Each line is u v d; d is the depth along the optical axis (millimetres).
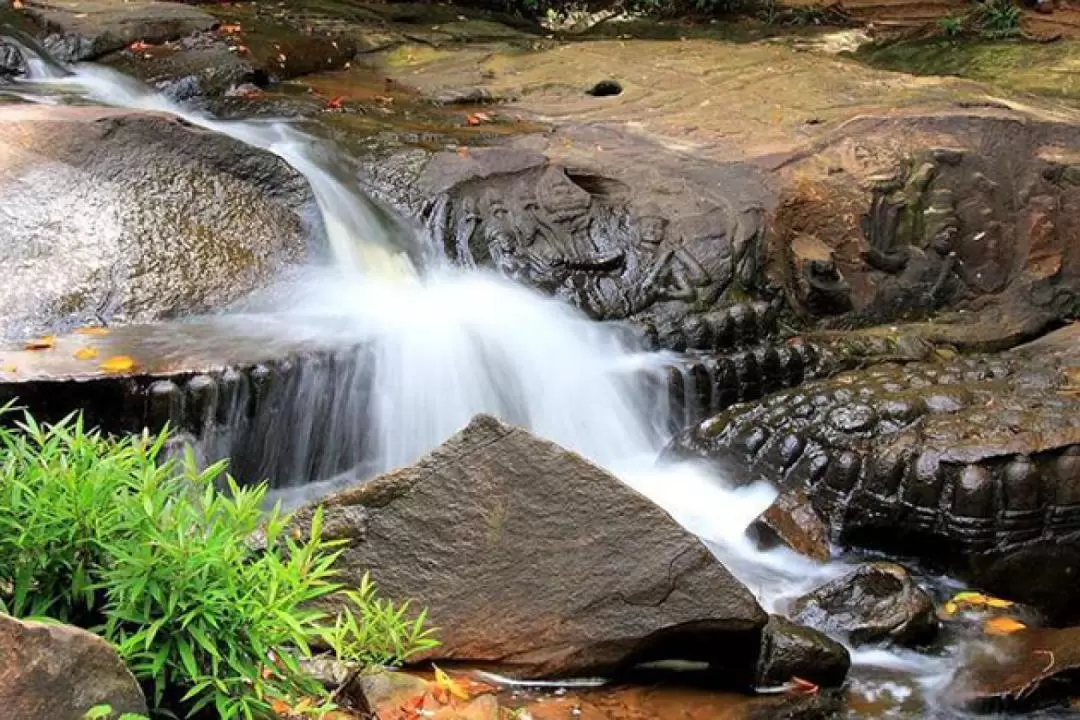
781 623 4918
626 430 6641
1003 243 8211
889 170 8102
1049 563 5719
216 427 5488
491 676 4594
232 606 3352
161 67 8789
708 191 7746
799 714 4629
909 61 12602
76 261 6227
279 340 5914
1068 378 6402
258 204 6930
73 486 3383
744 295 7363
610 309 7074
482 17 12906
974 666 5047
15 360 5383
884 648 5145
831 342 7219
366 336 6055
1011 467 5684
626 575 4598
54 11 9305
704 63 10453
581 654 4602
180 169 6887
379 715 4074
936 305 7980
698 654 4738
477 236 7266
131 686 3133
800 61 10609
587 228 7406
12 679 2879
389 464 6078
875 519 5855
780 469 6176
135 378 5293
